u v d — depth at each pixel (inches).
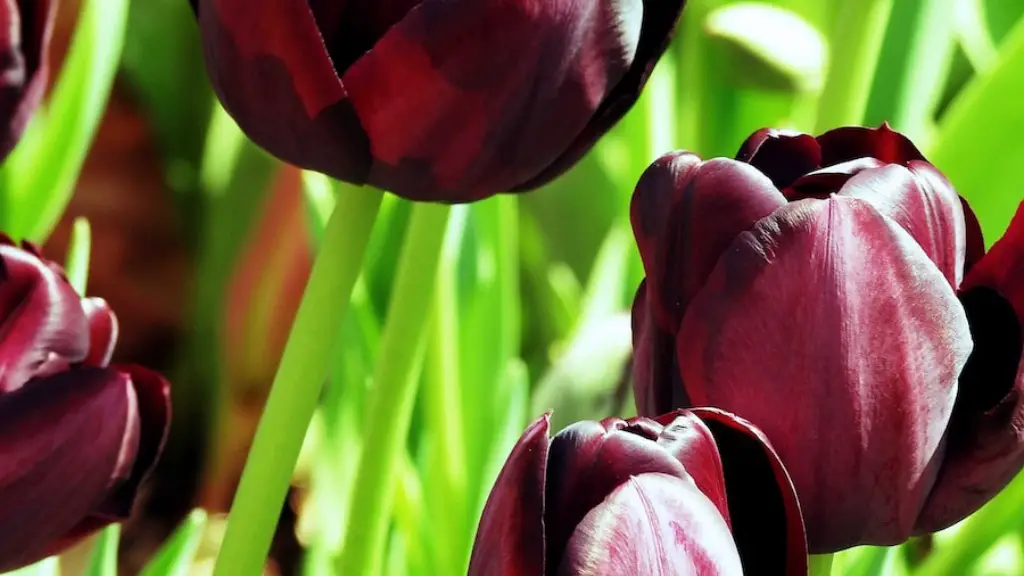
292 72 20.4
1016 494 25.1
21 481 21.2
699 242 20.6
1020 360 20.7
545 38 20.3
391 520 30.5
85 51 29.5
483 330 31.0
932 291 20.3
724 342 20.4
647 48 21.2
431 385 28.7
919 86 27.0
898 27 26.9
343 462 33.3
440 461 29.1
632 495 18.9
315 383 21.6
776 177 21.7
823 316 20.2
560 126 20.8
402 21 20.3
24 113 22.7
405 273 23.3
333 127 20.6
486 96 20.4
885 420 20.4
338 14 20.6
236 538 21.8
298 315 21.6
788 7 35.4
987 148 27.4
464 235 31.2
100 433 21.4
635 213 21.1
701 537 18.9
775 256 20.2
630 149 33.9
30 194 30.1
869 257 20.2
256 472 21.7
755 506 20.1
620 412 29.8
